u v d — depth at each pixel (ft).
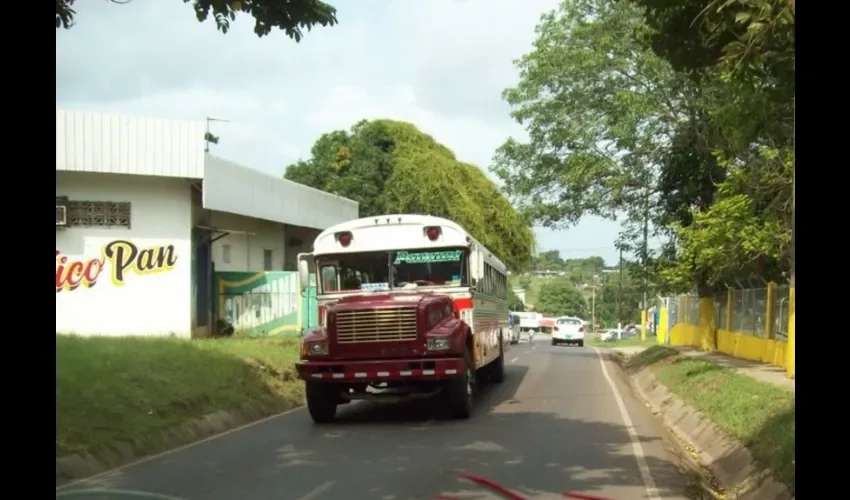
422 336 38.34
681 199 79.36
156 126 68.64
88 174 68.90
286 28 27.84
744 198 58.54
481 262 43.37
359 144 138.00
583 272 414.21
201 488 25.30
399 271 43.11
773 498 24.73
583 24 80.89
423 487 25.48
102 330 69.10
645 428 39.04
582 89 82.99
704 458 34.40
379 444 33.76
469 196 128.16
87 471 27.68
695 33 29.14
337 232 43.42
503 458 30.53
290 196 90.17
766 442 29.71
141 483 26.07
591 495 24.79
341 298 41.73
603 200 86.58
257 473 27.71
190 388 41.06
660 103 76.54
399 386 41.68
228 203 74.28
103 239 69.41
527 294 361.92
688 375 56.49
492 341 55.62
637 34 48.32
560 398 51.57
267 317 81.15
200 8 26.91
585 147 84.07
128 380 39.17
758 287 70.33
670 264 79.61
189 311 71.00
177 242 70.85
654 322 186.70
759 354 65.46
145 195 70.38
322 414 40.37
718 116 45.73
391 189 129.18
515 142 90.02
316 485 25.72
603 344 161.58
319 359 38.86
